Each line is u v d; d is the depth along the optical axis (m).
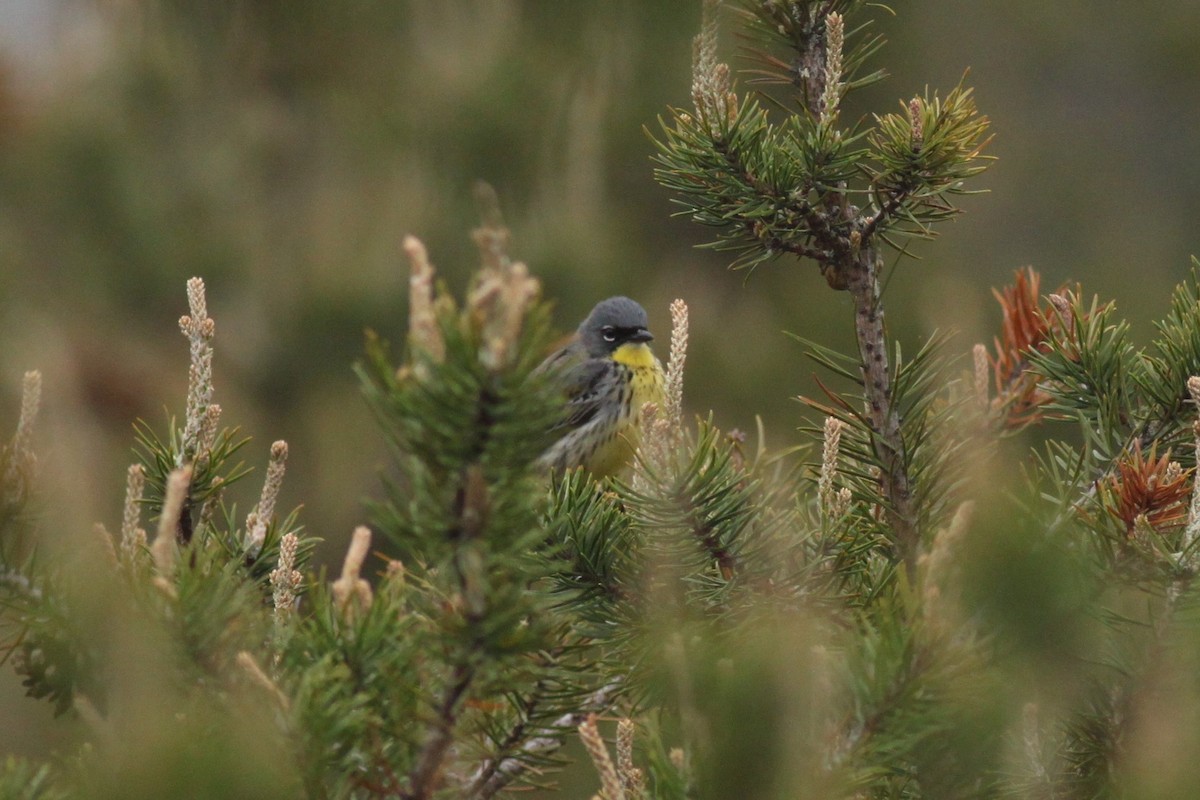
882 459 8.00
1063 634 7.74
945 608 7.75
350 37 15.16
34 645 7.85
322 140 15.39
